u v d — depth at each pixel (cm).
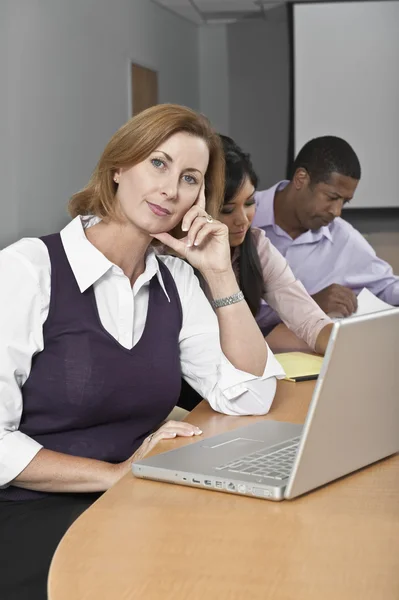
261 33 775
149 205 162
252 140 787
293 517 108
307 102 562
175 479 123
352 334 111
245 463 126
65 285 161
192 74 779
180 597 85
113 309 165
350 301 432
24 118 478
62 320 160
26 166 483
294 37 562
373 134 551
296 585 88
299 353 236
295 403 179
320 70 559
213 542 100
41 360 160
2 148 471
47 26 502
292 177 436
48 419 162
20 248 162
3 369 153
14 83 470
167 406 173
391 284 431
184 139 162
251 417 168
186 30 763
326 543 100
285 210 438
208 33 790
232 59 786
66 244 165
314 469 115
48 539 141
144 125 160
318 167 432
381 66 553
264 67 778
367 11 554
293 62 563
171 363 171
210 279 176
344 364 112
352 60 557
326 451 116
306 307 287
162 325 172
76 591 87
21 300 156
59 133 523
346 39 556
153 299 174
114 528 105
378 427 127
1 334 154
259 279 288
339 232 433
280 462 126
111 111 604
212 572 92
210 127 169
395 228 545
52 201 517
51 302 160
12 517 149
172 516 109
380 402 125
